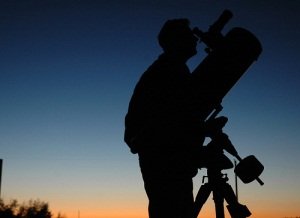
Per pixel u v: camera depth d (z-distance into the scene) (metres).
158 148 2.68
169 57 2.81
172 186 2.63
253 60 2.99
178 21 2.87
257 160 2.82
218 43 2.94
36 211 17.89
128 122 2.75
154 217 2.68
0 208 17.39
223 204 2.79
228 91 3.03
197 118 2.74
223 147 2.74
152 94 2.70
